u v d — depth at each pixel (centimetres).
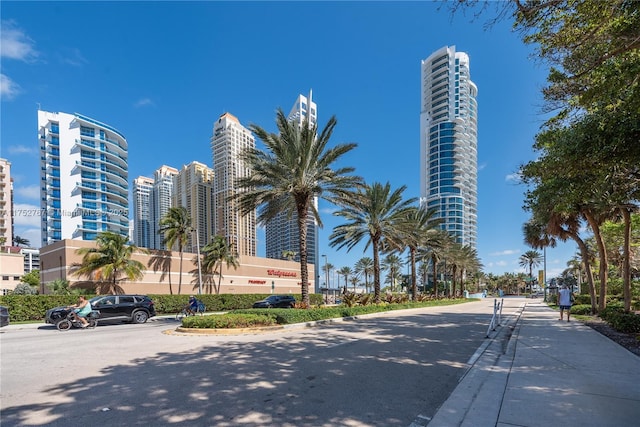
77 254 3011
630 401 508
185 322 1416
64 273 2948
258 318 1445
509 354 880
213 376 691
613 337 1111
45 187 9150
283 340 1147
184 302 3108
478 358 886
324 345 1048
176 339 1209
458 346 1059
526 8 629
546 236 2566
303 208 2000
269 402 547
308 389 613
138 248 3469
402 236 2959
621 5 595
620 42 643
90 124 9588
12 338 1366
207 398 563
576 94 838
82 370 755
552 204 1116
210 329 1344
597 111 732
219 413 502
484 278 12394
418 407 534
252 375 700
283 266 5256
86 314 1731
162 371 734
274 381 658
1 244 7206
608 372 671
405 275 9956
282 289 5172
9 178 10638
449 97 12850
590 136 692
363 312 2123
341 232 2827
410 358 878
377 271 2862
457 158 12369
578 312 2117
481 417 462
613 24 619
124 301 1927
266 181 1962
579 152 706
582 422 435
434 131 12794
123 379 676
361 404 543
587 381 610
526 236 2733
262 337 1224
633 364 738
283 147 1897
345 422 475
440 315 2269
